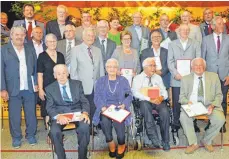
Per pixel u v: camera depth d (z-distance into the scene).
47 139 4.93
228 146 4.61
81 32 5.48
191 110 4.29
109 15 8.78
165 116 4.32
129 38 4.87
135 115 4.37
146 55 5.03
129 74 4.80
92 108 4.66
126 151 4.43
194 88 4.55
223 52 4.91
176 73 4.82
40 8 7.65
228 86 5.07
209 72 4.61
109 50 5.07
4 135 5.16
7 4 7.48
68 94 4.20
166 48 5.31
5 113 5.86
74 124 4.02
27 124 4.71
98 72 4.66
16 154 4.43
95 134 5.09
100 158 4.27
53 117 4.05
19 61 4.45
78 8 8.80
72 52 4.59
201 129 5.30
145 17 8.85
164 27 5.67
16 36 4.34
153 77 4.60
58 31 5.30
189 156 4.29
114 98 4.39
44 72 4.54
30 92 4.57
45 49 5.07
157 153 4.38
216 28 4.86
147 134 4.36
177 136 4.79
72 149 4.61
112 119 4.03
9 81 4.42
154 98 4.41
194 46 4.92
